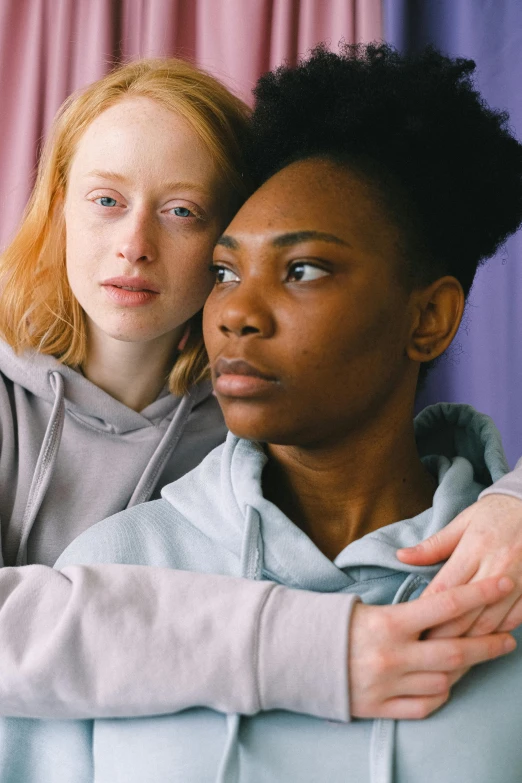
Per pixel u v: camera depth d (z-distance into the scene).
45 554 1.09
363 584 0.73
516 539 0.68
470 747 0.67
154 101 1.00
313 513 0.76
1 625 0.70
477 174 0.77
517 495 0.71
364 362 0.68
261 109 0.83
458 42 1.68
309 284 0.67
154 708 0.67
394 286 0.70
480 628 0.66
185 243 0.98
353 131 0.73
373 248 0.69
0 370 1.15
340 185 0.70
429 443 0.89
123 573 0.71
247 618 0.65
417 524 0.75
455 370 1.65
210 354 0.70
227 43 1.81
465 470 0.80
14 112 1.93
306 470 0.75
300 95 0.77
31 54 1.91
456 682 0.69
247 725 0.68
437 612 0.64
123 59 1.87
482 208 0.79
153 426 1.15
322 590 0.73
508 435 1.62
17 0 1.93
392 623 0.64
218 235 1.00
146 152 0.97
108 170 0.97
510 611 0.67
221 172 0.99
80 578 0.70
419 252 0.73
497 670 0.70
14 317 1.14
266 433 0.67
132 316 0.99
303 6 1.78
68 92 1.89
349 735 0.67
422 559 0.70
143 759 0.69
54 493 1.10
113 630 0.68
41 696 0.68
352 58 0.80
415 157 0.74
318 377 0.67
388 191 0.72
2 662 0.69
